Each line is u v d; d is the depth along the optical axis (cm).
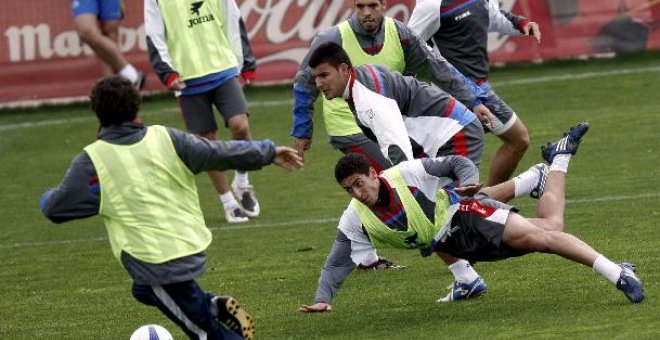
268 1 6159
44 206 2148
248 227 3828
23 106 6234
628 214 3509
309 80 3083
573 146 2572
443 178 2441
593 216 3525
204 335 2222
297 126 3144
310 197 4234
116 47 5406
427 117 2775
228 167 2195
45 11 6162
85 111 6153
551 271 2886
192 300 2183
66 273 3356
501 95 5775
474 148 2822
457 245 2494
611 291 2620
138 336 2319
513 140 3434
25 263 3525
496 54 6294
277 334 2542
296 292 2944
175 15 3862
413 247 2498
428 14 3388
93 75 6212
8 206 4450
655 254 2970
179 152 2164
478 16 3434
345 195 4228
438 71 2984
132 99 2158
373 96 2666
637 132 4831
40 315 2881
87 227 4041
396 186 2430
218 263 3338
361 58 3028
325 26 6153
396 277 3028
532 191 2608
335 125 3266
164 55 3841
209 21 3884
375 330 2498
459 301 2700
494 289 2770
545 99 5634
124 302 2966
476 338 2320
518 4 6225
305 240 3569
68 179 2134
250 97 6181
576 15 6225
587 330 2288
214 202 4319
